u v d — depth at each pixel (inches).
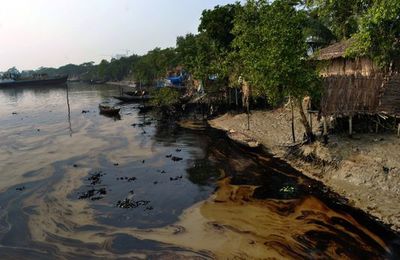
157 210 765.3
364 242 607.8
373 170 799.1
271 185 863.7
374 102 964.0
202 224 694.5
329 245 603.2
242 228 670.5
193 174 976.3
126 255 608.1
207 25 2025.1
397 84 946.7
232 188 861.8
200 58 1911.9
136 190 880.3
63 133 1581.0
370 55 1032.2
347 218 685.9
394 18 910.4
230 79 1672.0
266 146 1161.4
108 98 3208.7
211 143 1290.6
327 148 938.7
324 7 1192.2
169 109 1978.3
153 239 651.5
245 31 1061.8
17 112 2422.5
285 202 768.3
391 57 1015.0
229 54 1510.8
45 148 1318.9
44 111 2405.3
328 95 933.8
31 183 956.0
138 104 2492.6
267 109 1614.2
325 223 673.0
